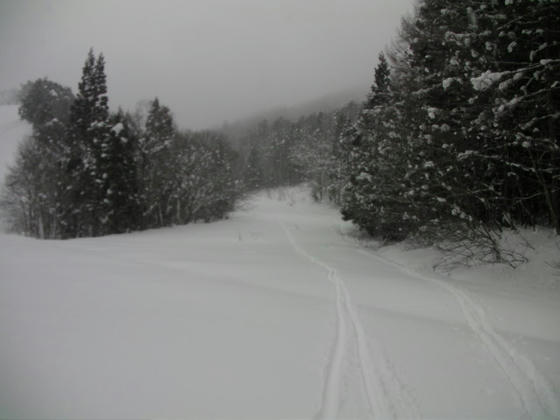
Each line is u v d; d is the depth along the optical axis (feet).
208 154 139.03
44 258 34.22
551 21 30.55
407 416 10.04
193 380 10.96
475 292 27.07
